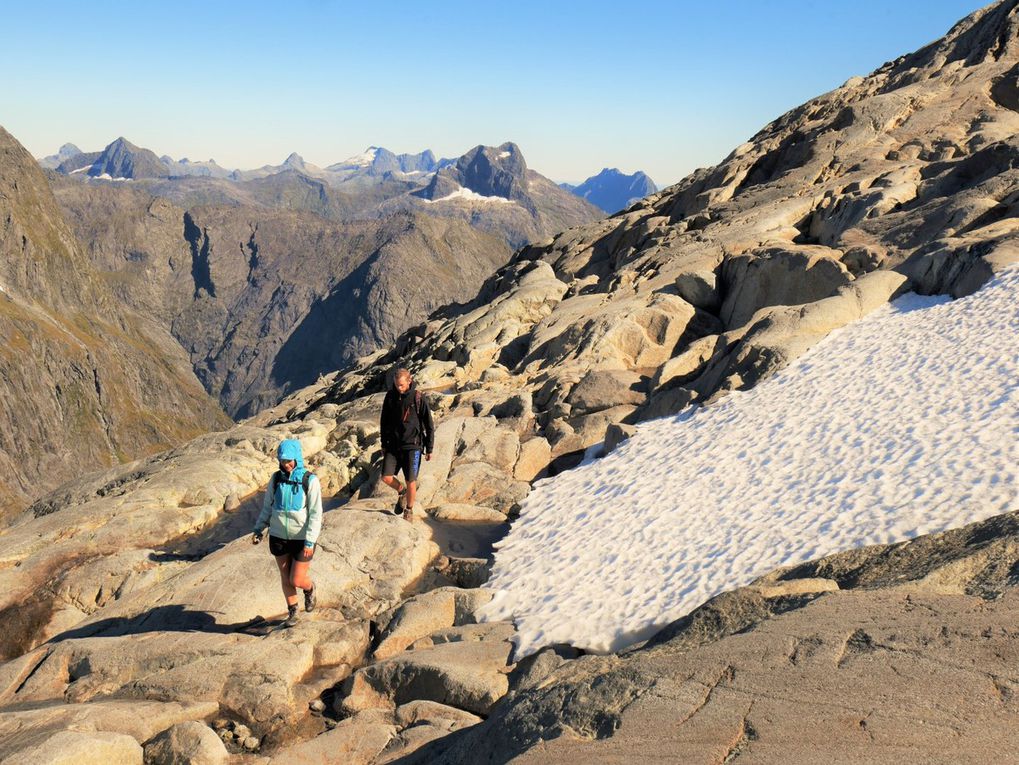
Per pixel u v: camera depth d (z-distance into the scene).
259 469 19.03
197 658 9.78
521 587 11.33
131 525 15.19
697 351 20.03
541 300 30.83
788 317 19.12
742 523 11.24
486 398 21.05
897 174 26.41
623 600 9.91
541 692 6.64
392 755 7.60
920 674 5.27
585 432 18.38
